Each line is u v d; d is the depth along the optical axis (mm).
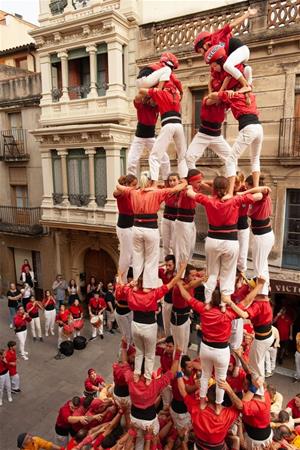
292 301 11344
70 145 13648
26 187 16516
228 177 4305
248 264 10523
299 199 10742
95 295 12805
